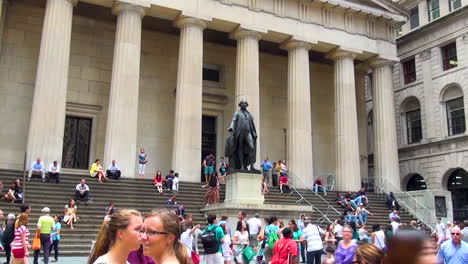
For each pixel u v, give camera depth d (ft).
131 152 94.84
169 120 120.06
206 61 127.44
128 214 13.08
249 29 109.60
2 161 100.99
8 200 70.59
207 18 105.60
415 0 148.46
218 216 68.08
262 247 54.65
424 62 142.82
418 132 144.25
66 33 94.02
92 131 112.06
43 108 88.74
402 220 104.94
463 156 126.82
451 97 133.80
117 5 99.19
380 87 127.24
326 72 143.54
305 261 61.98
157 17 109.19
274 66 136.56
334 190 117.19
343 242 26.55
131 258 14.21
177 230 13.42
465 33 129.70
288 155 113.39
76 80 111.75
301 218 66.33
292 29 115.24
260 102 131.85
